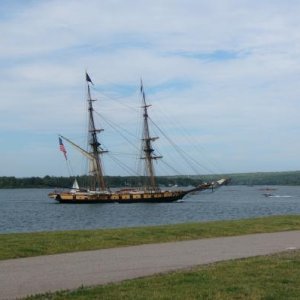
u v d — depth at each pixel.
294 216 37.44
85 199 138.12
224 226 29.62
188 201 152.88
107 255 19.75
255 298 12.52
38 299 12.54
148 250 21.12
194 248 21.73
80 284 14.40
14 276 15.57
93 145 144.12
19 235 24.59
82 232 26.02
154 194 137.88
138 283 14.22
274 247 22.00
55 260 18.53
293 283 14.17
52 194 143.38
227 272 15.73
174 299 12.40
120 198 137.50
